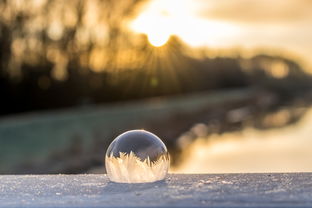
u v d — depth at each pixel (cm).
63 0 3209
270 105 7431
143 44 3694
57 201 184
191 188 202
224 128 3409
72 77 3359
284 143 2272
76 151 1744
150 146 232
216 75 8388
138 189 205
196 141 2516
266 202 170
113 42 3506
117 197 187
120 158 230
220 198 178
